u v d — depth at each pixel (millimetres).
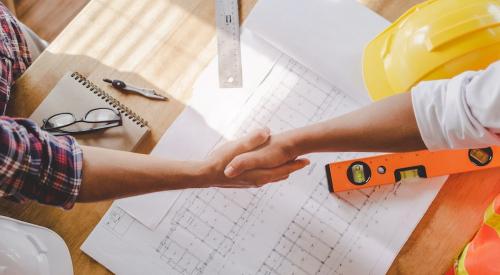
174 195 679
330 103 699
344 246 647
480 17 574
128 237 668
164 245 664
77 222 674
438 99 438
